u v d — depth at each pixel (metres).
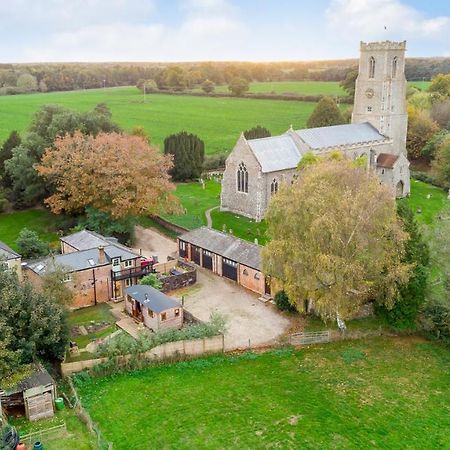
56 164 88.69
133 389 50.38
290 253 58.41
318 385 51.72
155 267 75.25
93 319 64.88
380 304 60.97
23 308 49.50
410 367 55.50
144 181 86.62
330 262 55.41
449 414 47.94
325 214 55.31
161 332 56.31
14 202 105.19
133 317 64.94
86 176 86.38
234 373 53.44
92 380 51.69
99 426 45.09
